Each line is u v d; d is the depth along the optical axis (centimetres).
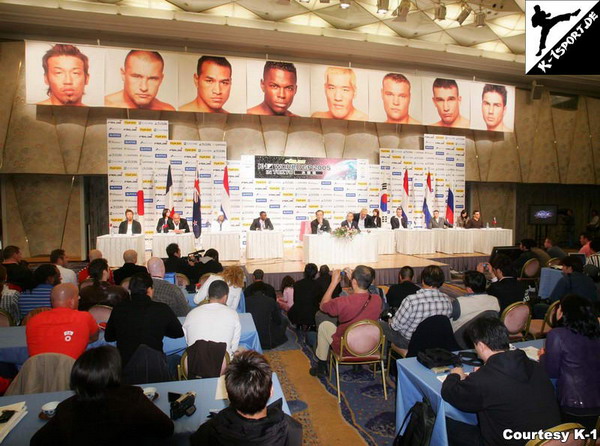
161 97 1323
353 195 1517
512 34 1485
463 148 1653
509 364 262
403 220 1449
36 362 305
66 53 1250
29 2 1216
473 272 490
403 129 1652
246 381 185
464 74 1692
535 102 1795
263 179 1449
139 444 215
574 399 301
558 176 1836
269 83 1391
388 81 1489
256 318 617
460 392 266
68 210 1436
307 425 414
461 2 1268
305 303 661
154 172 1369
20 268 550
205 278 663
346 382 516
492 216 1858
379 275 1060
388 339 506
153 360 328
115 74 1287
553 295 598
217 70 1356
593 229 1750
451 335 421
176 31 1334
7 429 240
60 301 378
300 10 1324
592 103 1883
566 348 308
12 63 1302
